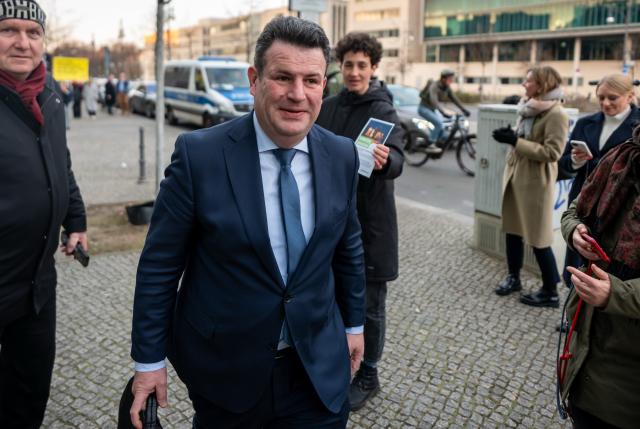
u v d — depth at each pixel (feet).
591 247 6.25
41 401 8.80
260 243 5.80
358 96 10.09
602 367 6.42
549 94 14.79
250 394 6.07
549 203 15.17
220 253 5.85
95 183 33.09
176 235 5.95
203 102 60.95
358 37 9.86
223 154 5.89
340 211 6.31
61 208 8.25
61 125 8.41
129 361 12.46
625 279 6.19
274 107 5.69
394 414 10.61
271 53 5.63
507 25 248.11
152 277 6.00
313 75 5.67
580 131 14.16
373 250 10.08
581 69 226.38
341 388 6.49
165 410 10.66
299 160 6.21
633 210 6.09
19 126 7.64
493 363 12.57
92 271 18.11
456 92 189.37
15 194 7.55
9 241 7.61
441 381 11.80
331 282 6.61
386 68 293.23
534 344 13.50
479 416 10.59
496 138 15.31
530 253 18.45
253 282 5.88
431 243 22.21
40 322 8.38
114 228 23.04
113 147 48.49
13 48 7.50
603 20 214.28
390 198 10.14
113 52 227.61
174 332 6.28
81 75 40.70
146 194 30.27
